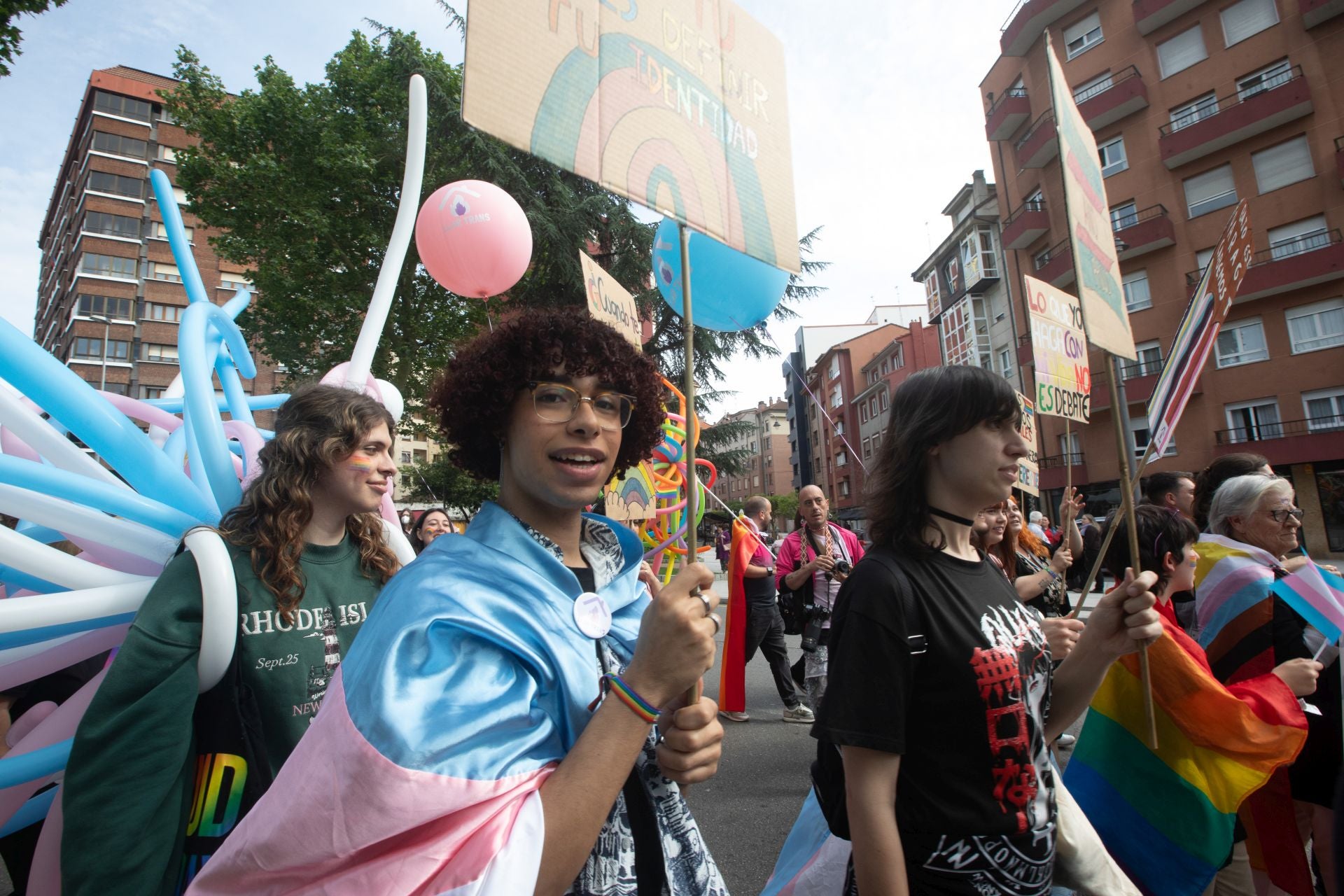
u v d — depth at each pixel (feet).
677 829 3.74
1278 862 7.62
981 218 94.38
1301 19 62.85
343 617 5.36
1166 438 5.69
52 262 171.22
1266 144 64.90
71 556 4.84
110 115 128.98
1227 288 6.27
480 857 2.52
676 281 9.08
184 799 4.23
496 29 3.28
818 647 14.85
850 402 149.38
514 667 3.10
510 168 45.83
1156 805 6.64
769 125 4.76
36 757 4.54
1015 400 4.88
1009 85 86.43
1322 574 7.72
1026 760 4.49
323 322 51.65
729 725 16.97
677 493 16.79
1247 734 6.35
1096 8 75.92
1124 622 5.27
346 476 5.63
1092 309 5.34
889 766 4.28
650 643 3.02
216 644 4.38
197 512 5.52
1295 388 63.36
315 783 2.62
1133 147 73.41
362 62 51.60
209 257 130.41
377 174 50.88
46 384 4.69
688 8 4.33
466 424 4.23
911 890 4.44
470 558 3.41
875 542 5.03
